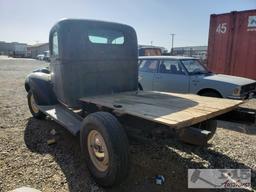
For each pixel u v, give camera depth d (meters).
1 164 3.61
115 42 4.50
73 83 4.13
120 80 4.65
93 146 3.14
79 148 4.19
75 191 2.99
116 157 2.78
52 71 4.98
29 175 3.32
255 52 8.23
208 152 4.11
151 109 3.03
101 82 4.41
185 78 6.85
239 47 8.56
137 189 3.05
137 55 4.86
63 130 5.06
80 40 4.08
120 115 3.17
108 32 4.38
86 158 3.25
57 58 4.37
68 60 4.04
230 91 6.14
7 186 3.05
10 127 5.30
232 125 5.67
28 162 3.69
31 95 5.79
